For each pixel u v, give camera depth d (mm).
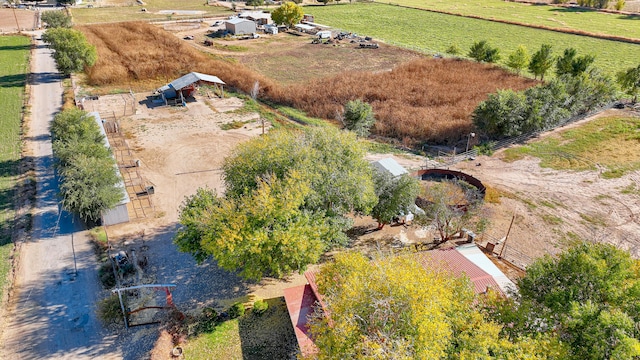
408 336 16984
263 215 26062
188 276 30297
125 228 35062
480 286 25766
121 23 104000
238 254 25531
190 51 81250
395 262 20797
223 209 26734
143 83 67500
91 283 29406
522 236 34344
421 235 34812
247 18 112312
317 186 29297
